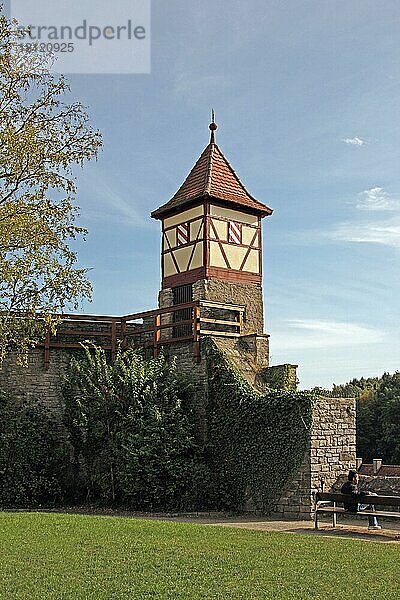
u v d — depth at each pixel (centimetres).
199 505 1675
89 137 1619
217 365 1780
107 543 992
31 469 1783
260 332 2348
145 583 766
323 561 905
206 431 1777
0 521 1197
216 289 2273
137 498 1673
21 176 1545
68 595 715
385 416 4603
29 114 1584
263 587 759
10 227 1474
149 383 1772
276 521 1475
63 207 1580
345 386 6259
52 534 1057
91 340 2022
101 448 1764
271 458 1617
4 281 1478
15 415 1836
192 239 2336
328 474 1587
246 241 2388
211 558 905
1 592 719
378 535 1248
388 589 761
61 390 1872
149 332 2112
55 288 1536
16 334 1585
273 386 1847
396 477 1590
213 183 2358
